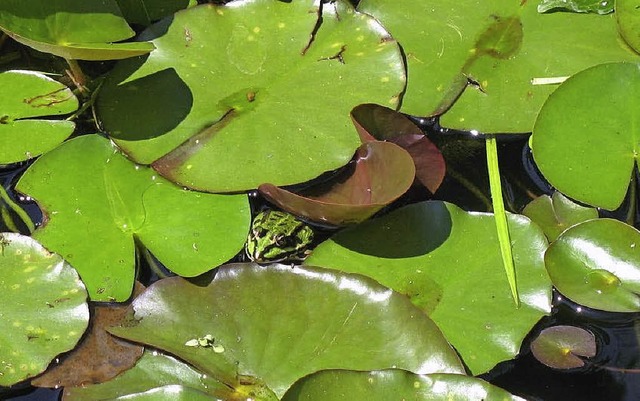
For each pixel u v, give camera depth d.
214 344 1.47
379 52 1.57
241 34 1.59
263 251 1.52
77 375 1.47
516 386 1.48
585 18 1.58
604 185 1.53
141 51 1.53
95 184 1.54
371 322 1.47
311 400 1.43
